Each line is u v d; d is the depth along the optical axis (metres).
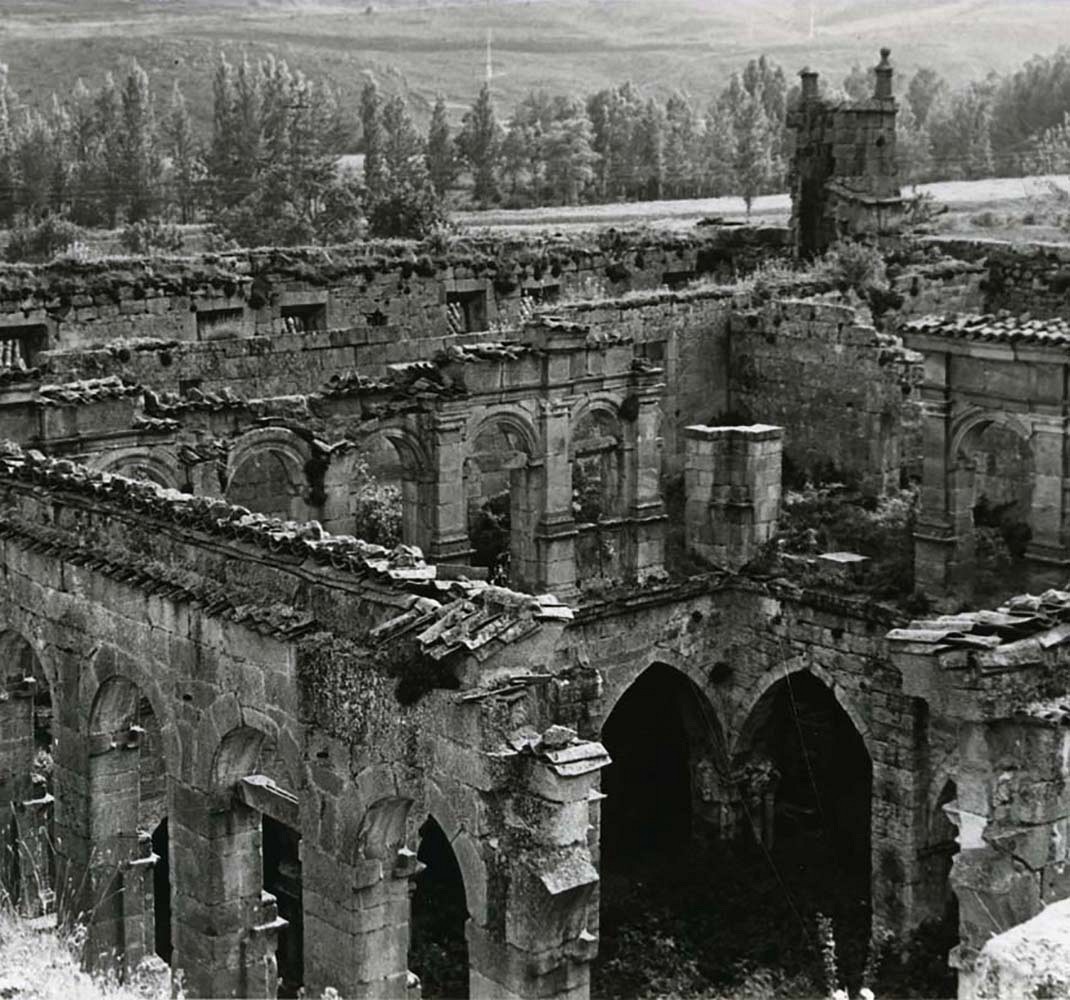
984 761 28.23
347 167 135.62
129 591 33.88
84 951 35.69
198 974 33.47
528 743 26.52
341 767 29.41
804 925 46.00
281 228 101.06
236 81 150.62
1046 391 52.78
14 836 39.25
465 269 75.12
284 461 52.88
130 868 36.59
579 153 142.38
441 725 27.48
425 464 54.69
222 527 32.41
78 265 65.75
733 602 50.44
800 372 69.75
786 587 48.84
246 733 32.19
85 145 137.38
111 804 36.25
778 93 178.00
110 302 65.88
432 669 27.44
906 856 45.62
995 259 79.38
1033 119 164.88
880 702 46.28
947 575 54.97
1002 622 28.80
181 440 50.38
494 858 26.88
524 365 55.09
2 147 131.25
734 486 50.97
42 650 36.66
